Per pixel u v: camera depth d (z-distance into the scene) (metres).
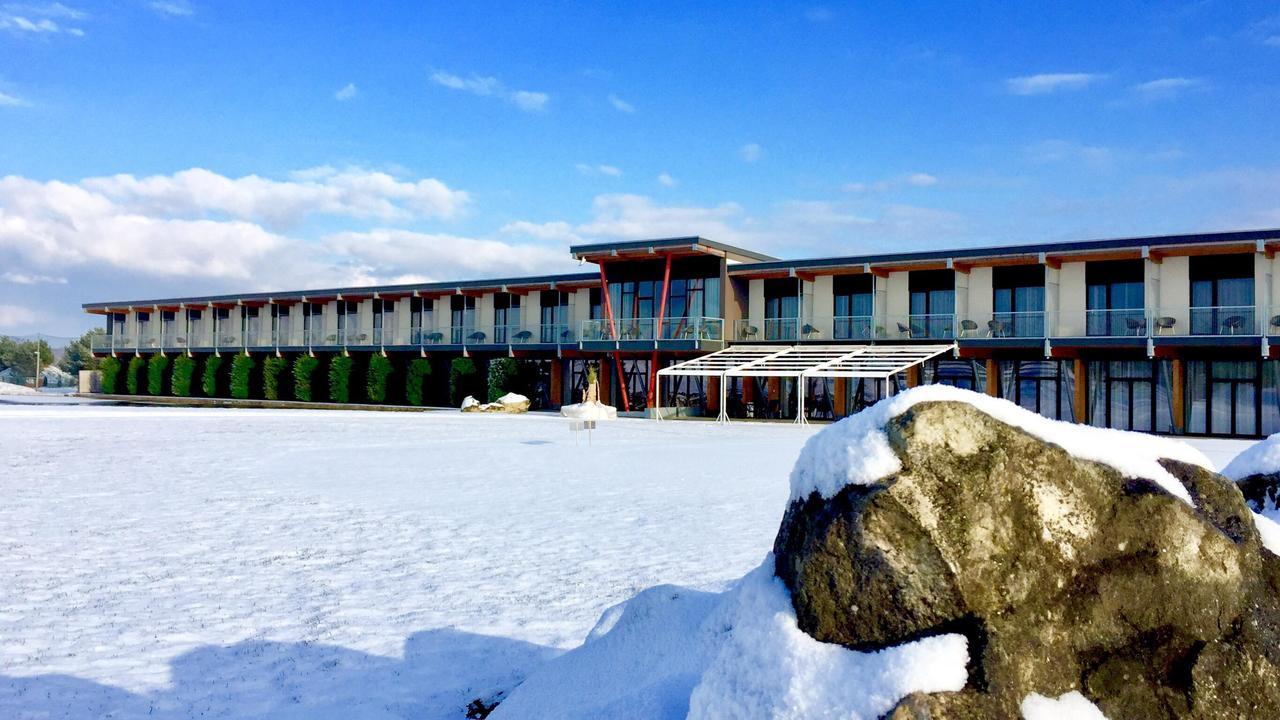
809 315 38.75
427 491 13.99
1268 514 3.69
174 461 18.14
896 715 2.21
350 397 51.06
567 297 45.03
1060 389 33.06
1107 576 2.49
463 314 48.78
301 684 5.44
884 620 2.47
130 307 62.19
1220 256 29.98
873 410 2.74
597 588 7.70
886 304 36.88
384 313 51.47
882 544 2.47
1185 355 30.20
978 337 34.19
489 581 7.97
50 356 111.19
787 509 2.93
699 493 13.92
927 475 2.52
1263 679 2.49
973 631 2.38
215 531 10.39
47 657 5.91
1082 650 2.44
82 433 25.09
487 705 5.04
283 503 12.59
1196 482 2.81
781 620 2.62
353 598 7.39
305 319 54.66
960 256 33.41
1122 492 2.57
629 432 29.02
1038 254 31.84
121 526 10.69
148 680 5.50
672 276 40.97
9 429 26.06
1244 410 29.69
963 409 2.59
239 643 6.21
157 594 7.52
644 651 3.60
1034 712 2.29
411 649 6.07
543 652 6.02
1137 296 31.56
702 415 40.50
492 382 43.31
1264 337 27.50
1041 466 2.53
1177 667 2.47
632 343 39.81
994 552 2.45
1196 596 2.51
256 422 31.33
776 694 2.45
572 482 15.30
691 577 8.08
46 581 7.96
